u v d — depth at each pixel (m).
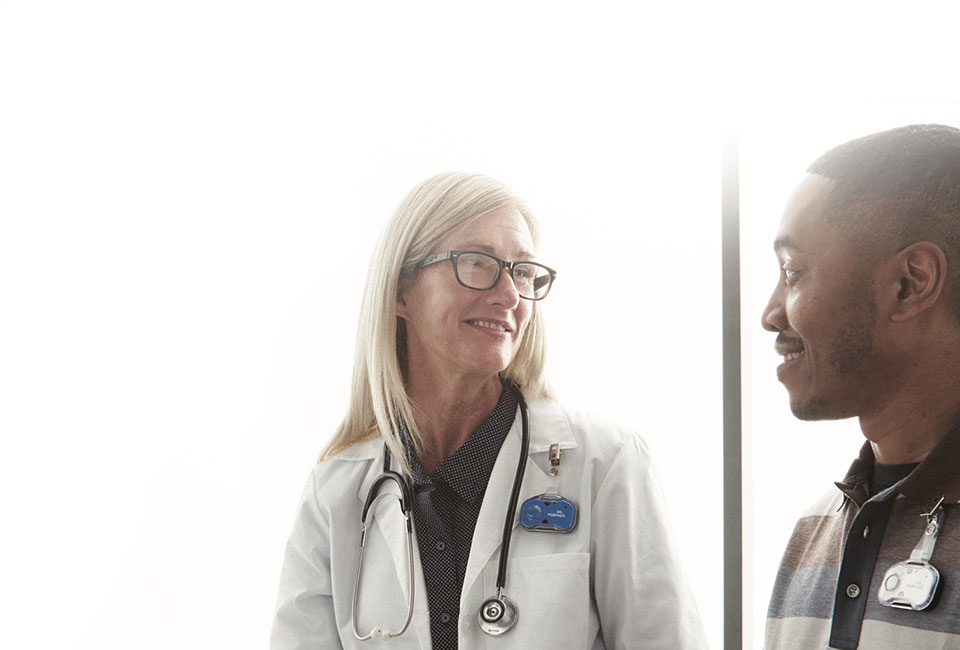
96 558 1.95
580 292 1.86
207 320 1.99
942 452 1.51
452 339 1.51
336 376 1.94
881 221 1.58
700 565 1.71
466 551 1.51
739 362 1.66
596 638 1.51
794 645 1.57
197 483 1.95
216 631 1.91
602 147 1.88
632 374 1.82
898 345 1.56
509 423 1.57
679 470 1.76
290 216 1.99
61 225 2.02
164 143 2.03
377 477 1.58
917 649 1.46
